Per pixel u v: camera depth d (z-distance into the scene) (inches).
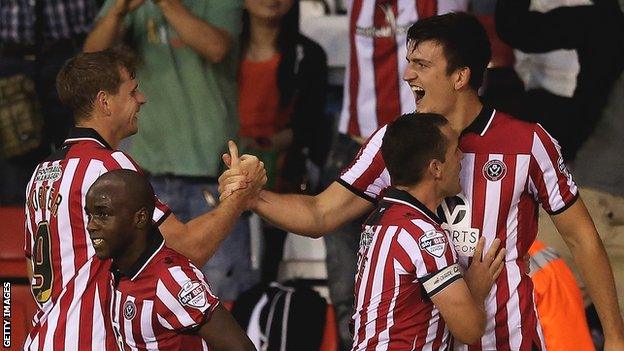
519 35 637.9
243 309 619.8
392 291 407.2
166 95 639.1
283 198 454.3
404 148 408.8
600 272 436.8
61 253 423.5
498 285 426.3
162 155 641.6
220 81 649.0
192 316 394.0
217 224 444.1
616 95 637.9
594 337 617.9
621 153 639.8
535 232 438.3
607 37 629.3
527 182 426.0
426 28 424.5
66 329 420.2
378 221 415.5
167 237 434.9
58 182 425.1
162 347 401.1
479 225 425.1
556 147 428.1
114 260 402.9
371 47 628.4
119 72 441.1
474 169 425.4
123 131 446.3
